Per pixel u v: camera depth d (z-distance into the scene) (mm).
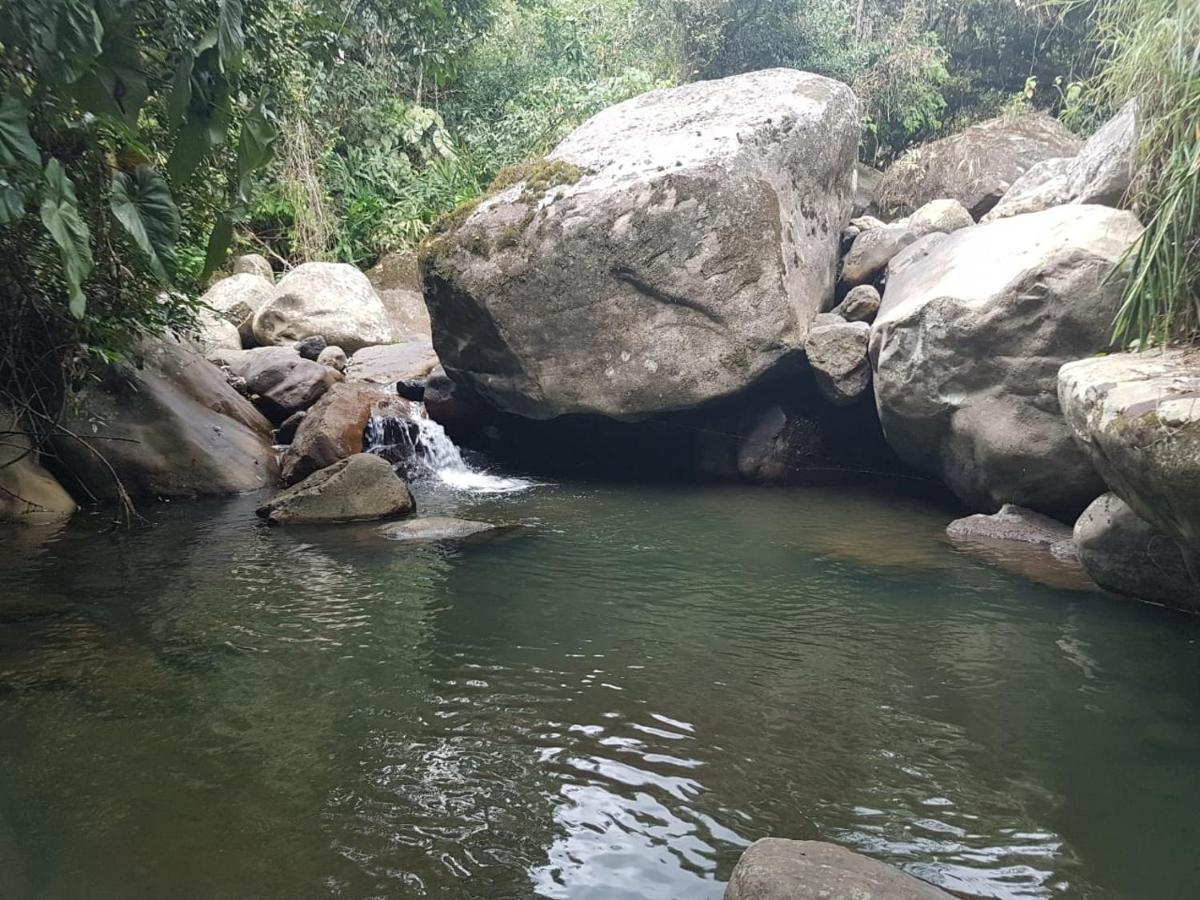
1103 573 5480
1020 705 4016
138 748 3625
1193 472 3918
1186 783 3385
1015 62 15719
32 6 3277
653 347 8398
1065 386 5125
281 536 6816
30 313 6871
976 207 11172
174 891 2754
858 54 14656
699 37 14562
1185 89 4988
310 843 3002
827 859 2645
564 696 4129
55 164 3352
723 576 5895
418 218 15633
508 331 8477
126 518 7227
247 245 15133
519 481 9094
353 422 9047
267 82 5844
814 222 9148
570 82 15672
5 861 2889
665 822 3146
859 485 8805
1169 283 4895
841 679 4309
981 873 2857
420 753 3605
